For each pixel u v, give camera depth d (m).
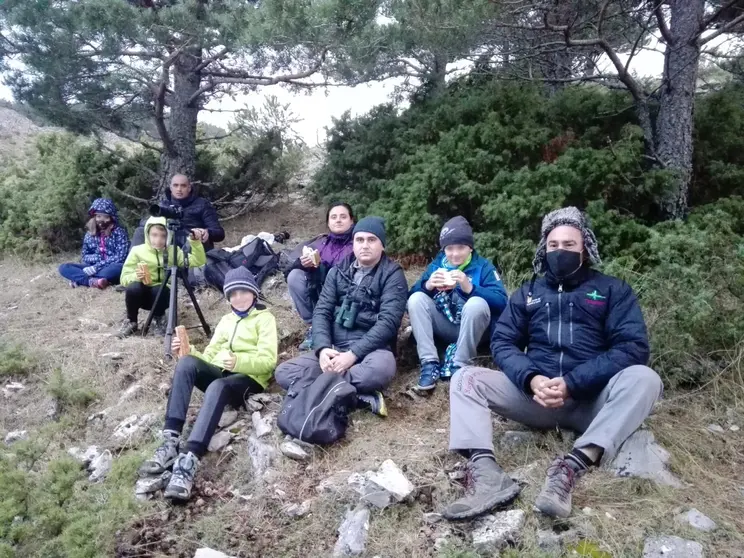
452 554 2.65
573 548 2.64
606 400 2.99
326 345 3.89
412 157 6.48
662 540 2.63
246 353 3.90
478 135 6.18
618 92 6.37
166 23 5.95
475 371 3.27
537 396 3.05
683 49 5.45
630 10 5.93
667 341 3.79
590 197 5.46
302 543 2.93
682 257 4.48
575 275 3.24
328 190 7.71
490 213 5.52
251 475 3.40
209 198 8.64
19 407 4.46
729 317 3.93
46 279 7.24
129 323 5.34
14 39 6.49
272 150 8.71
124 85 6.91
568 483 2.78
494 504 2.79
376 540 2.84
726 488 2.99
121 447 3.81
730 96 6.07
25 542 3.01
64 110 7.24
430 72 7.42
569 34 5.47
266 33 5.32
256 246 6.20
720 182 5.80
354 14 5.19
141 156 8.73
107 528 2.99
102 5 5.70
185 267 5.02
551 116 6.24
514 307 3.41
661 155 5.65
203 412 3.50
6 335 5.46
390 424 3.68
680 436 3.33
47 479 3.28
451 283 3.88
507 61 6.76
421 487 3.07
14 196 9.05
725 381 3.74
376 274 4.04
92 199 8.48
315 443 3.46
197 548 2.95
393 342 4.14
